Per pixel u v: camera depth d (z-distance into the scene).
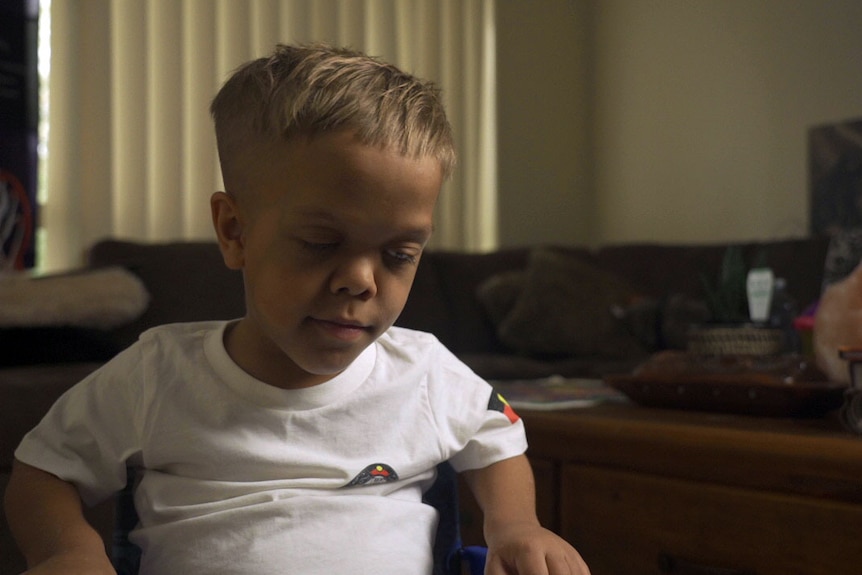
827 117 3.70
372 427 0.76
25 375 1.91
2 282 2.34
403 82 0.67
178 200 3.51
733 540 1.02
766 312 1.46
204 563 0.69
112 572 0.63
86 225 3.31
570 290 3.39
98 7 3.31
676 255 3.54
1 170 3.07
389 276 0.64
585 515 1.20
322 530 0.70
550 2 4.73
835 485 0.94
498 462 0.81
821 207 3.69
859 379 1.06
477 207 4.46
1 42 3.08
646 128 4.52
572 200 4.79
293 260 0.62
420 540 0.75
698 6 4.26
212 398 0.73
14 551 1.62
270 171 0.63
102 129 3.32
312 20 3.92
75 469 0.72
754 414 1.26
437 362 0.83
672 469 1.10
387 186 0.60
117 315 2.48
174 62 3.51
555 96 4.75
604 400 1.51
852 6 3.62
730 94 4.11
